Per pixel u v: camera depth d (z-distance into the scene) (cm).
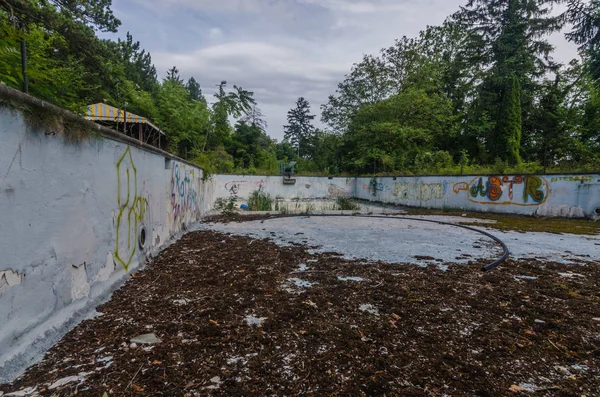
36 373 156
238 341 196
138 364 168
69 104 305
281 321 227
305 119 5241
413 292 293
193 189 749
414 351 188
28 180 172
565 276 349
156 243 436
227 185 1584
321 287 304
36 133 179
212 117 2016
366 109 1945
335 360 176
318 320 230
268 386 152
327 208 1285
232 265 383
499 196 1025
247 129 2570
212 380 156
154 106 1686
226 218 893
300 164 2673
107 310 241
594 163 962
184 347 187
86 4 866
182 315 234
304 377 160
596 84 1388
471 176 1107
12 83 228
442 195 1216
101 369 162
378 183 1582
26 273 169
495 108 1886
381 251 469
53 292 195
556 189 892
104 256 271
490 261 413
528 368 172
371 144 1934
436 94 1877
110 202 284
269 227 718
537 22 1905
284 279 328
